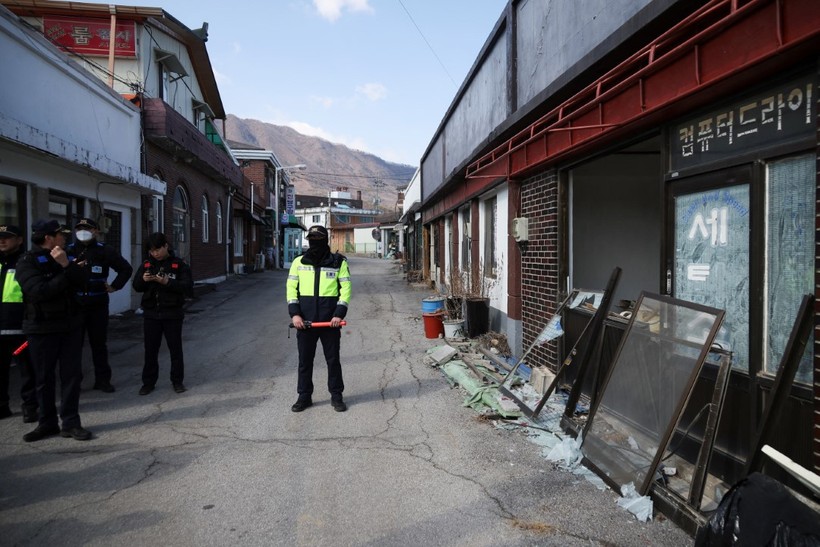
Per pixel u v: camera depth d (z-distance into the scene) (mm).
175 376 6078
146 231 12461
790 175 3109
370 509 3461
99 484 3805
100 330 6031
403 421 5137
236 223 26016
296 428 4945
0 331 4848
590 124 5047
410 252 26938
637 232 8273
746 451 3367
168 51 14914
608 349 5082
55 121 8508
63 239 4703
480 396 5660
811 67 2887
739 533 2402
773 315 3225
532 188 6988
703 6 3320
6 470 4020
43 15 12789
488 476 3938
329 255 5547
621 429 3871
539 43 6598
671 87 3760
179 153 14391
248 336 9586
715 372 3605
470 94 10602
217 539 3119
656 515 3332
